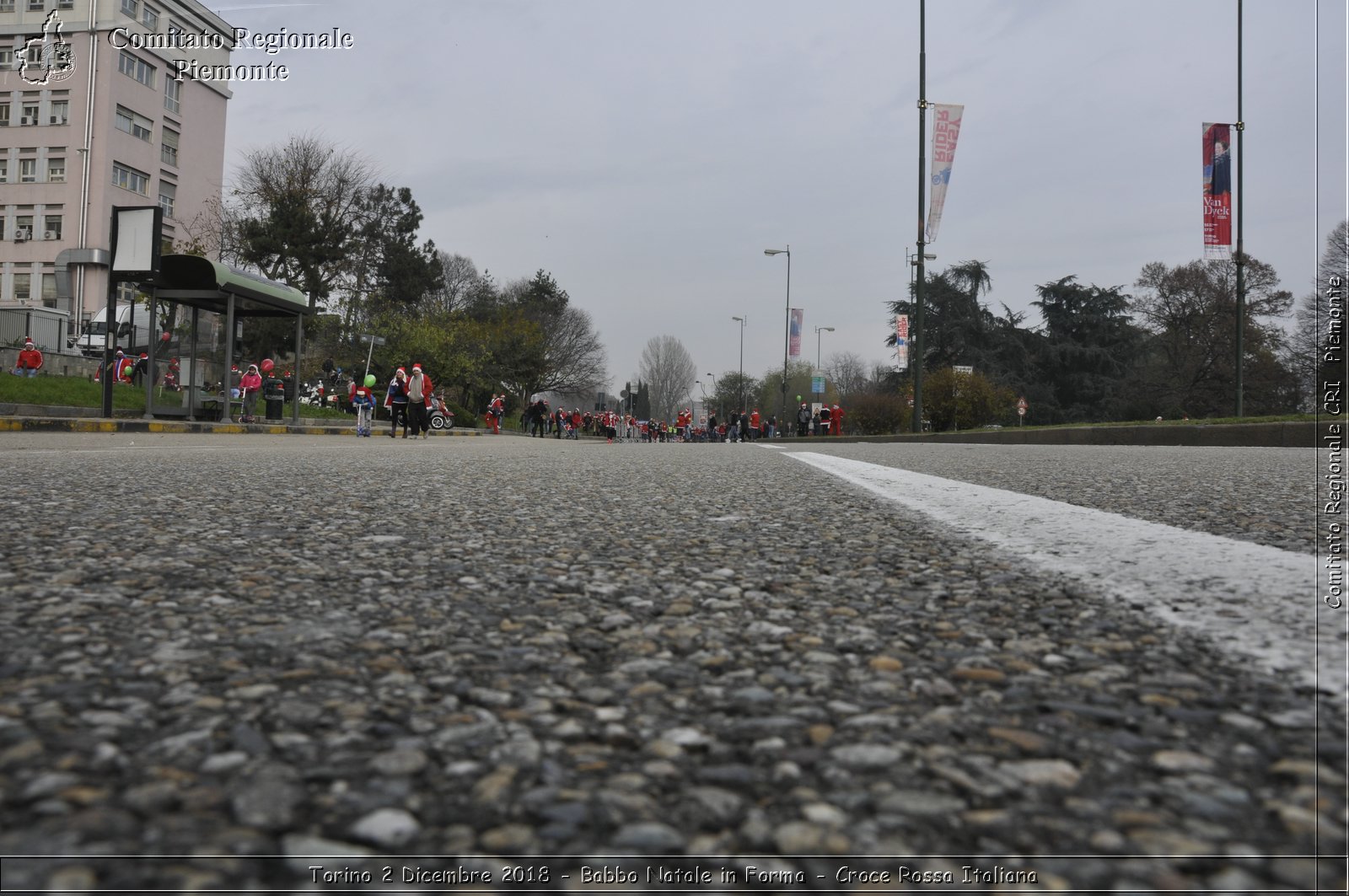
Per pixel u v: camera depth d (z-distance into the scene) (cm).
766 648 143
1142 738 96
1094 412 5741
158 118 5591
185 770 86
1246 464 734
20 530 269
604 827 76
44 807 76
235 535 268
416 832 74
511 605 176
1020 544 266
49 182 5178
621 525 317
